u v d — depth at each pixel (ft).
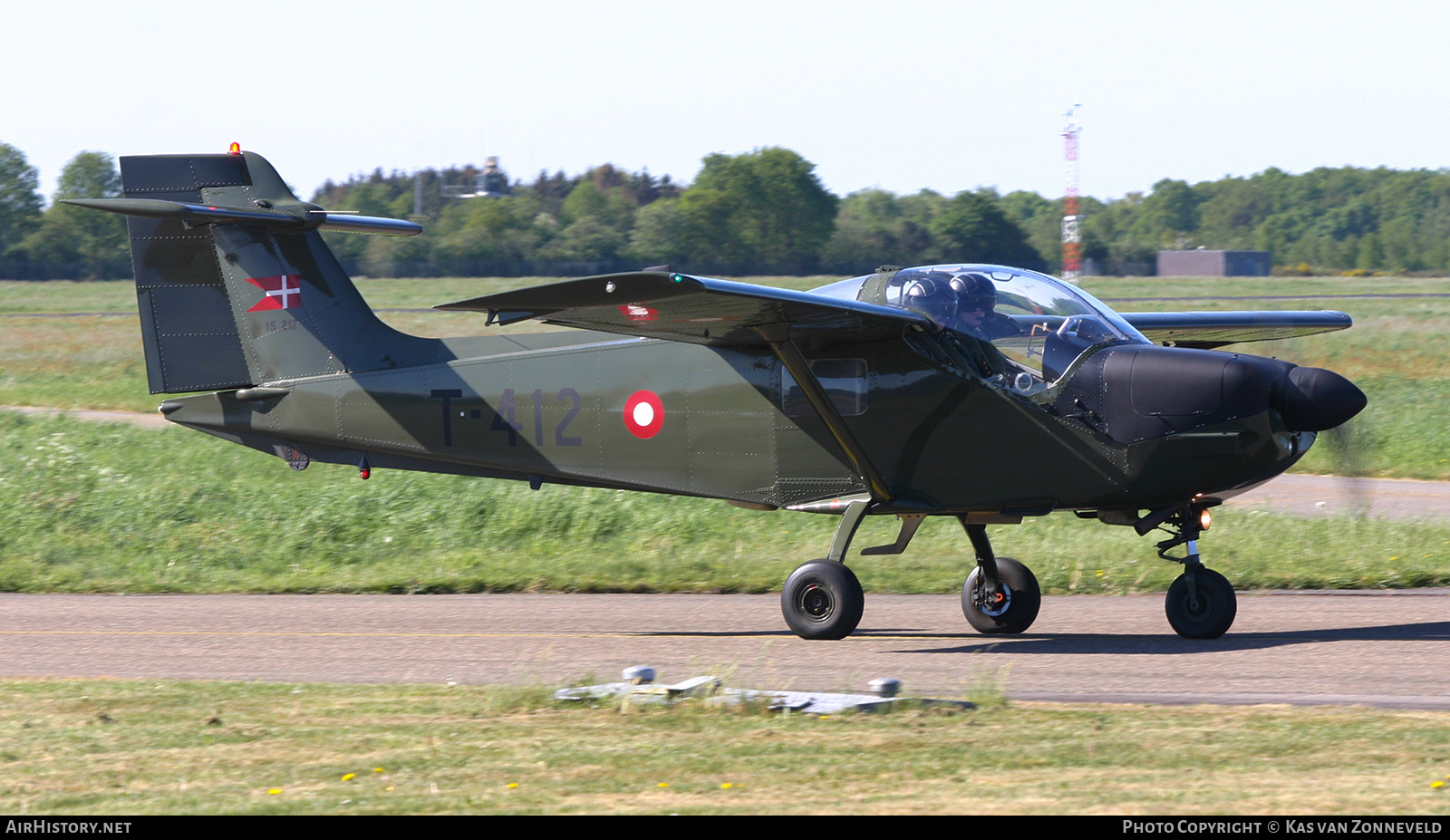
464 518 168.66
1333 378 91.09
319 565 149.79
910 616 115.55
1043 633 104.83
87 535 164.14
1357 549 136.98
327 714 76.89
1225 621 97.71
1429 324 545.03
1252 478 93.40
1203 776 60.75
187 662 97.50
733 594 131.34
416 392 115.34
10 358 444.14
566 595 131.03
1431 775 59.88
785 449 104.68
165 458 224.33
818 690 84.38
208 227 121.39
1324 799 56.39
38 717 76.59
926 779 61.26
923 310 99.19
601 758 65.92
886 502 100.99
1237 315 130.31
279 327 119.65
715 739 69.41
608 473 110.32
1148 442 93.76
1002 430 97.71
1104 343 97.14
